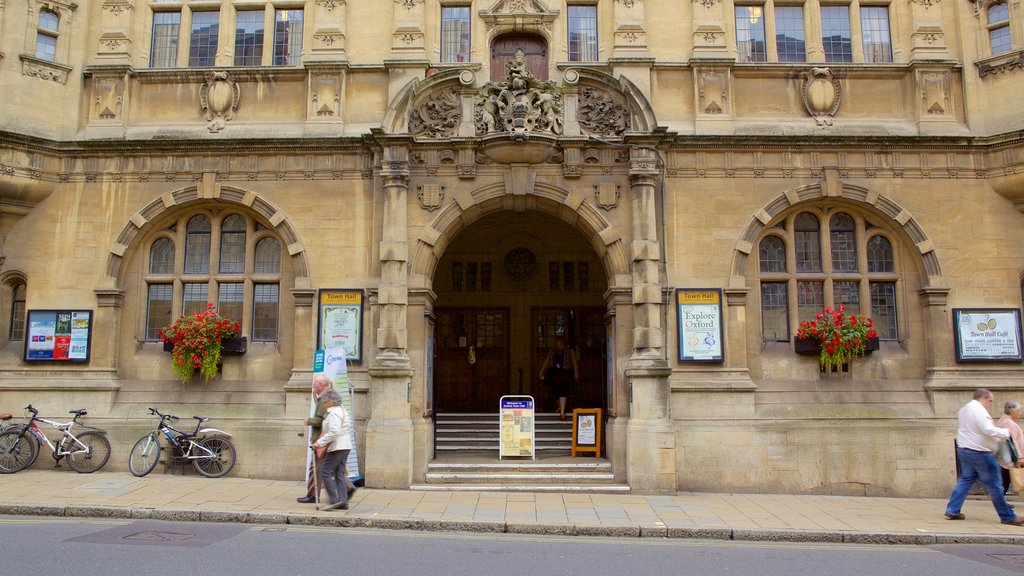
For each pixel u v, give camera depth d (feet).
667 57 43.62
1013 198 42.04
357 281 41.42
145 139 42.34
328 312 41.04
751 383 40.16
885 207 42.11
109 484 36.17
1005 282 41.50
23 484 35.76
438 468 40.19
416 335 40.60
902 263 42.65
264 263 43.24
